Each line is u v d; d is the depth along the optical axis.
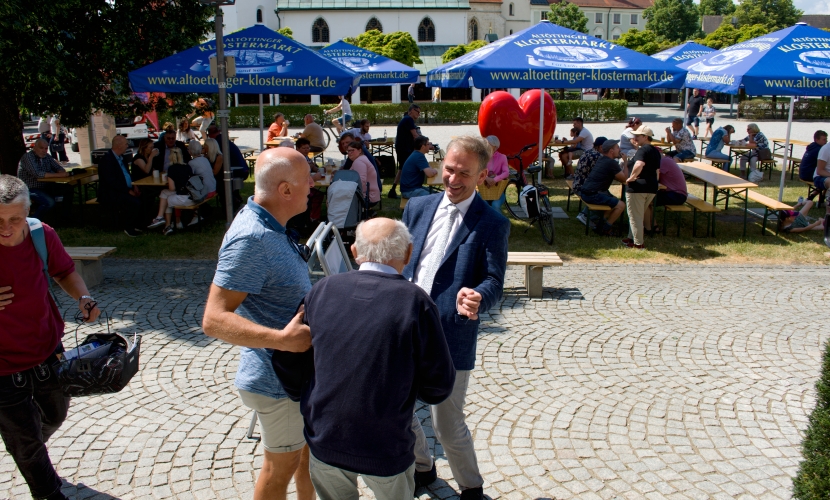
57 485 3.32
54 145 18.62
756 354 5.52
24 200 2.94
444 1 53.97
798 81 9.52
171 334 5.87
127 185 9.72
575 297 7.04
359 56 14.66
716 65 11.01
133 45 10.42
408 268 3.28
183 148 10.91
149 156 10.59
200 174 9.66
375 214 10.95
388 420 2.38
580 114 33.81
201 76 8.91
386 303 2.38
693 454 3.98
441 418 3.17
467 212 3.16
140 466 3.81
